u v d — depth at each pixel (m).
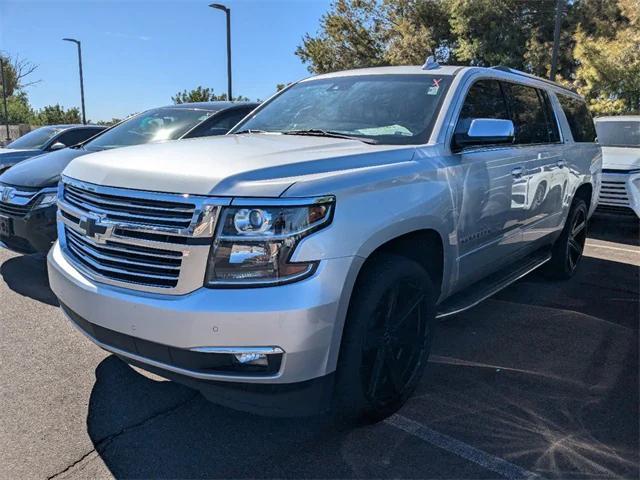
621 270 6.59
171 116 6.91
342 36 32.00
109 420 3.16
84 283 2.82
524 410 3.32
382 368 3.02
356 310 2.78
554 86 5.69
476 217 3.76
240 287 2.45
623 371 3.86
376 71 4.45
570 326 4.69
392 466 2.79
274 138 3.61
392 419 3.21
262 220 2.46
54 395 3.42
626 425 3.18
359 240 2.68
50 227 5.10
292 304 2.44
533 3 25.67
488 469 2.77
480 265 4.03
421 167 3.26
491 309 5.10
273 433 3.07
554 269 5.88
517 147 4.42
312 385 2.59
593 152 6.20
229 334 2.43
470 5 25.66
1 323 4.50
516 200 4.31
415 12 29.30
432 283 3.35
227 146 3.26
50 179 5.20
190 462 2.81
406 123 3.72
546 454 2.89
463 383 3.65
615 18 23.59
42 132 11.34
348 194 2.71
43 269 6.00
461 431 3.09
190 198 2.50
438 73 4.11
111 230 2.71
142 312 2.56
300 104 4.35
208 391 2.60
